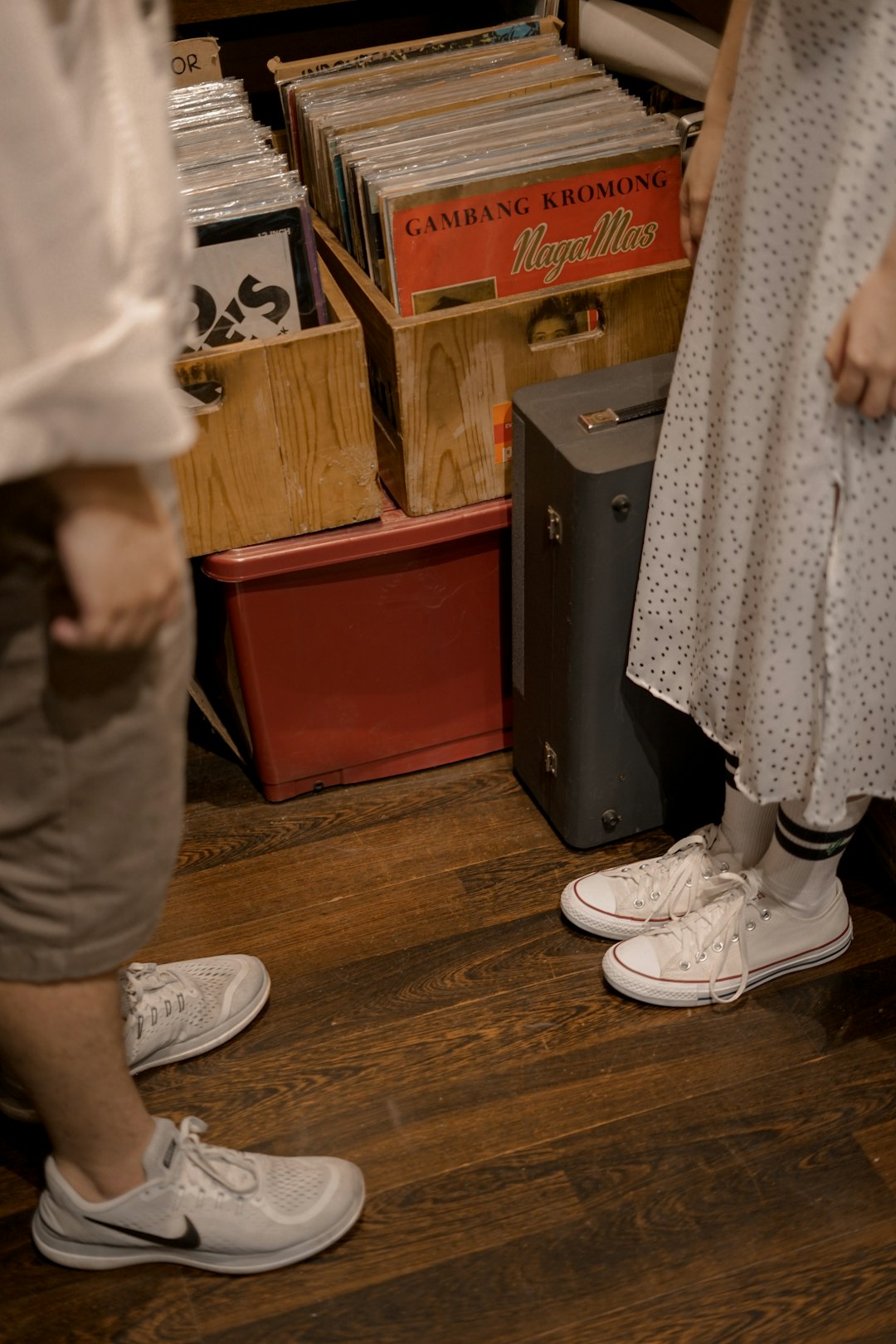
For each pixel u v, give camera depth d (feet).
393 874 5.29
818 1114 4.27
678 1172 4.12
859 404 3.33
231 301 4.48
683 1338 3.68
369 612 5.24
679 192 4.50
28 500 2.36
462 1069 4.48
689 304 3.94
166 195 2.39
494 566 5.32
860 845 5.27
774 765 3.98
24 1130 4.35
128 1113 3.53
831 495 3.50
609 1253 3.91
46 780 2.76
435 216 4.53
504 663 5.64
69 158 2.04
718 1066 4.44
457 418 4.85
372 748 5.67
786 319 3.51
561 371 4.91
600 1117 4.30
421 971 4.86
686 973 4.59
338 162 4.96
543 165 4.60
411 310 4.68
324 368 4.60
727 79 3.76
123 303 2.22
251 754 5.66
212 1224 3.76
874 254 3.18
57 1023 3.20
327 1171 3.97
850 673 3.73
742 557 3.92
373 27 7.46
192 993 4.52
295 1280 3.88
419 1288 3.84
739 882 4.65
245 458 4.70
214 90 5.28
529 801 5.63
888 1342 3.65
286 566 4.93
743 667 4.09
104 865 2.93
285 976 4.86
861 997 4.67
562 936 4.97
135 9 2.33
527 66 5.38
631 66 5.85
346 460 4.84
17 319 2.14
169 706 2.83
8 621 2.52
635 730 4.97
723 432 3.82
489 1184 4.11
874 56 3.02
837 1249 3.89
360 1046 4.58
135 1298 3.85
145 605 2.44
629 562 4.47
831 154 3.26
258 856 5.41
